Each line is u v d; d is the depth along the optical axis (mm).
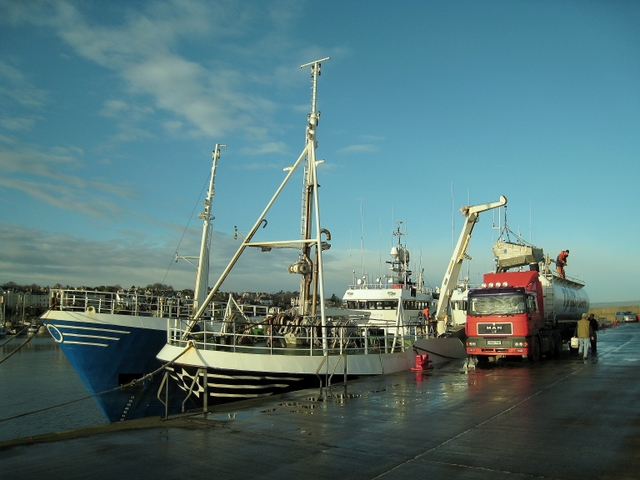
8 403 26203
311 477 6133
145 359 19125
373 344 17719
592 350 22766
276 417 9680
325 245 16766
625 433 7918
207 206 22734
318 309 20594
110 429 8859
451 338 21891
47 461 6918
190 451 7355
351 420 9328
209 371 13180
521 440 7633
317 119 16219
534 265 22828
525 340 18109
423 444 7535
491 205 22844
